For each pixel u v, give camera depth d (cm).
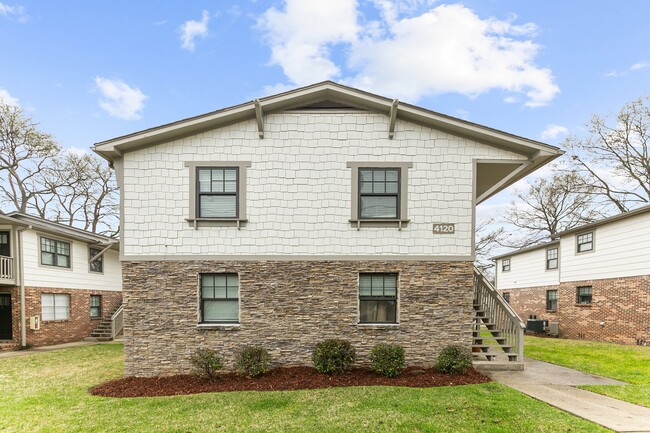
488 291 1032
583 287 1738
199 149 898
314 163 903
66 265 1759
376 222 896
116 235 3017
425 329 878
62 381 851
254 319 873
